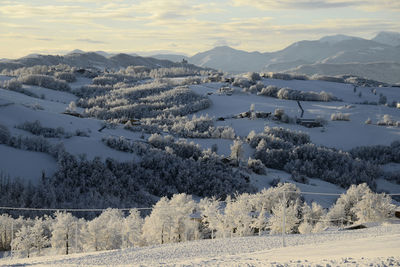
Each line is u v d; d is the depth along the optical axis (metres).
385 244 28.45
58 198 107.00
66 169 122.19
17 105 177.75
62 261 42.34
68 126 170.25
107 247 72.38
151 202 115.25
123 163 132.88
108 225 73.38
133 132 185.00
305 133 199.50
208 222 77.31
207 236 78.38
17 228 84.12
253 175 144.75
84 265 34.97
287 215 72.31
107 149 144.88
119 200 109.00
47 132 153.75
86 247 71.88
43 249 79.62
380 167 164.62
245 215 72.75
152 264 28.48
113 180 119.50
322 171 159.75
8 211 98.75
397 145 194.00
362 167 160.88
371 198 82.12
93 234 71.88
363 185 96.00
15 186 107.75
